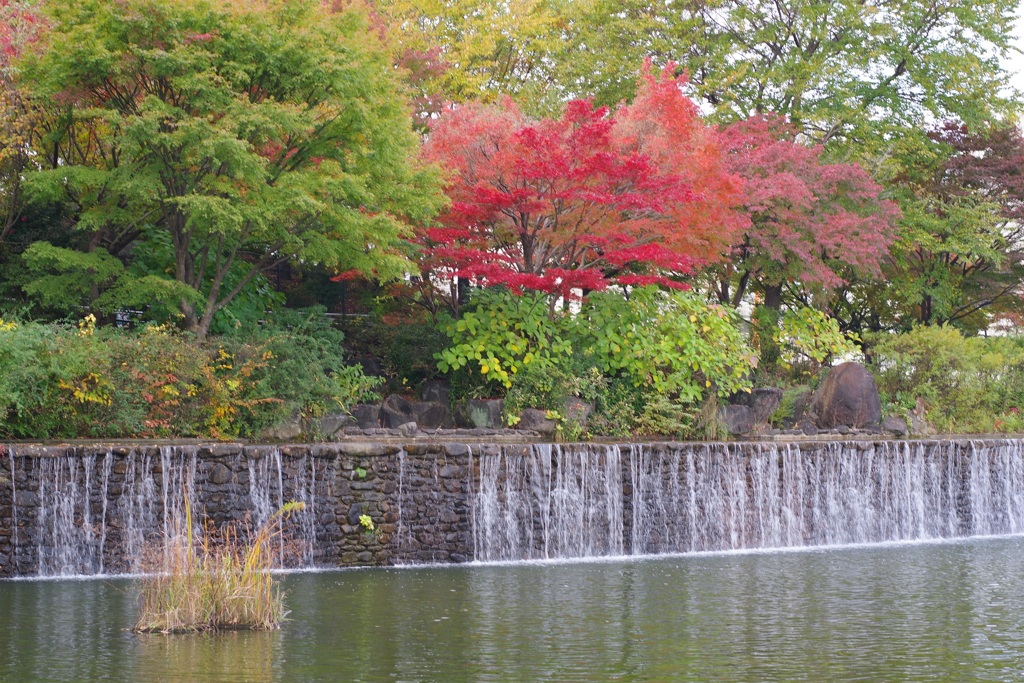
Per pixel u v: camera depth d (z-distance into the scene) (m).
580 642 11.84
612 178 22.11
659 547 20.23
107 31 19.05
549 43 34.72
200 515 17.16
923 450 23.42
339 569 17.53
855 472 22.55
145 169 19.45
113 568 16.64
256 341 20.59
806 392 27.73
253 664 10.62
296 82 19.78
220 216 18.98
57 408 18.22
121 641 11.63
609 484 19.86
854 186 30.03
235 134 18.69
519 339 23.66
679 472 20.55
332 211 19.97
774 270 29.98
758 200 26.84
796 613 13.70
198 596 12.45
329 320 23.53
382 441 20.09
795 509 21.75
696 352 25.48
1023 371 30.91
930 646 11.79
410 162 21.81
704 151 23.53
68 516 16.53
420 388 24.66
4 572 16.22
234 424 19.55
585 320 25.05
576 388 23.20
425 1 33.62
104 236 22.83
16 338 17.64
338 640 11.80
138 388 18.80
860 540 22.42
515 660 10.95
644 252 22.67
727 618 13.31
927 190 36.06
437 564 18.28
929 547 21.45
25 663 10.55
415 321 26.75
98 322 22.47
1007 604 14.45
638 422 23.75
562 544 19.36
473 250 22.14
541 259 24.12
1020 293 38.62
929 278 36.28
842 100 33.53
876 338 31.58
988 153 36.69
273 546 17.38
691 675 10.42
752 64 34.19
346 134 20.69
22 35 20.45
